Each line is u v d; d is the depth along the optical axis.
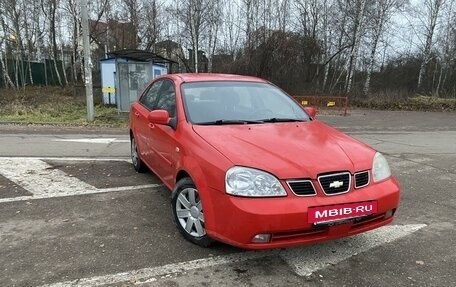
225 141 3.92
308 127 4.58
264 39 29.77
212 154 3.76
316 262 3.76
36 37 39.28
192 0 34.59
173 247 4.02
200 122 4.50
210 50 36.00
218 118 4.62
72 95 28.53
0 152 8.67
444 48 33.56
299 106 5.36
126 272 3.54
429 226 4.69
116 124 14.98
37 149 9.09
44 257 3.80
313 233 3.45
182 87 5.06
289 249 4.01
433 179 6.82
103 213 4.93
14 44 37.19
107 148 9.34
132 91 17.89
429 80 34.09
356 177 3.66
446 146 10.57
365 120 18.25
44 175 6.65
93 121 15.59
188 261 3.74
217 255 3.86
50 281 3.39
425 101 25.09
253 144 3.85
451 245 4.18
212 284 3.37
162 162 5.01
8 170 6.97
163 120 4.66
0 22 34.84
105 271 3.55
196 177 3.80
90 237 4.25
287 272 3.58
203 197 3.70
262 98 5.20
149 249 3.97
